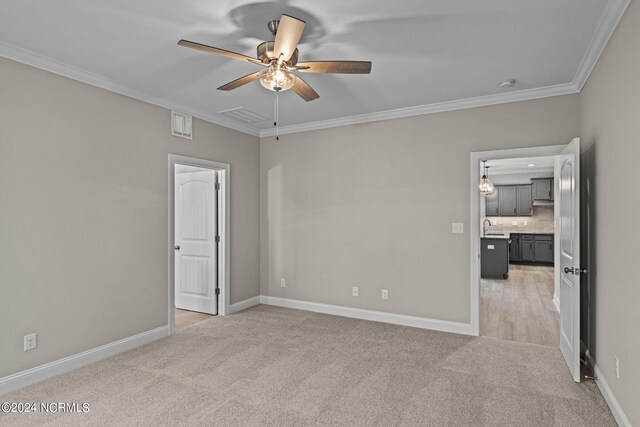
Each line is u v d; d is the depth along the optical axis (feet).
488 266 25.08
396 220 14.21
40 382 9.23
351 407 8.07
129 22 7.73
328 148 15.65
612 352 7.88
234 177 15.88
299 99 12.75
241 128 16.12
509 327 13.89
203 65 9.89
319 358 10.78
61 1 6.94
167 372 9.83
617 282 7.50
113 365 10.29
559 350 11.44
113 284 11.10
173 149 13.05
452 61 9.67
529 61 9.66
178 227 16.67
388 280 14.38
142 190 11.97
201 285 15.96
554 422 7.50
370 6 7.17
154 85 11.33
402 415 7.76
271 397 8.50
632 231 6.64
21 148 9.00
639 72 6.18
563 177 10.91
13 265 8.86
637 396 6.45
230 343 12.05
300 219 16.33
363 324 14.11
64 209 9.89
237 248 16.07
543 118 11.78
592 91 9.53
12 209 8.84
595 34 8.23
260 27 7.98
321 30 8.09
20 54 8.89
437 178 13.47
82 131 10.31
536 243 32.04
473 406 8.12
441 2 7.06
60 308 9.79
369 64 7.41
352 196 15.11
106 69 10.14
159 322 12.53
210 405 8.13
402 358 10.80
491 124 12.55
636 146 6.39
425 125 13.67
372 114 14.51
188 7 7.18
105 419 7.56
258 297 17.29
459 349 11.52
